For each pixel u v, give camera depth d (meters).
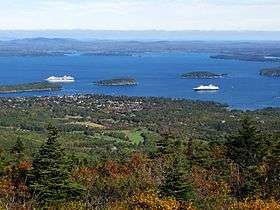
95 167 44.78
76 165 45.66
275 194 39.41
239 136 47.94
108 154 77.81
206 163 47.19
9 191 37.50
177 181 35.62
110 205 34.03
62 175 38.03
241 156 47.41
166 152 49.31
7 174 41.88
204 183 39.44
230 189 40.25
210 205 35.09
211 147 53.50
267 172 43.00
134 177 39.66
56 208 34.72
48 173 37.78
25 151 59.09
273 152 44.97
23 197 37.25
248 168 43.84
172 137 55.06
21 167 42.22
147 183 38.69
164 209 32.38
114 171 43.00
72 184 37.72
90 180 39.25
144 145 110.12
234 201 36.03
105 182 38.28
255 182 40.69
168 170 41.00
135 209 32.22
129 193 37.09
